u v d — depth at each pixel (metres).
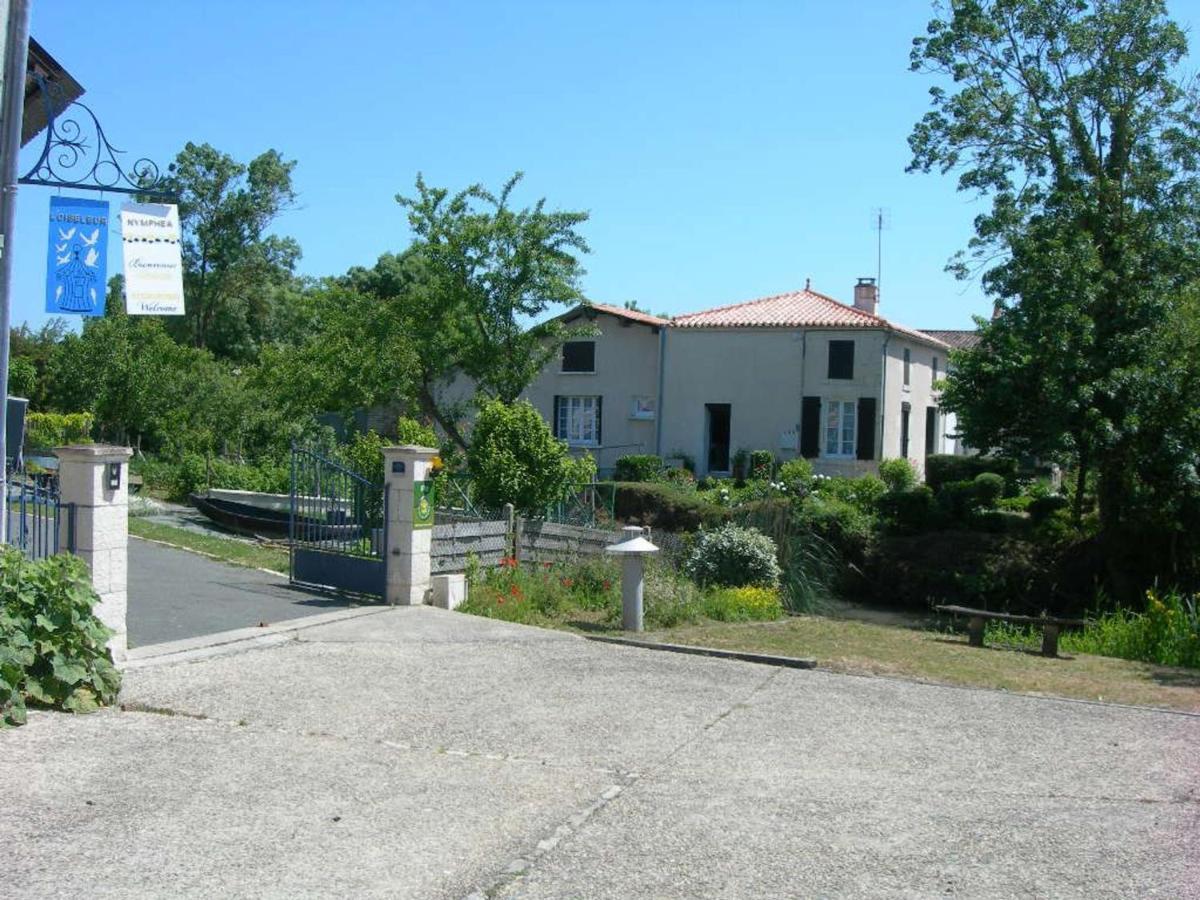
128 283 7.54
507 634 10.09
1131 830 5.50
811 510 19.84
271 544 16.75
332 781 5.78
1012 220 18.81
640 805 5.64
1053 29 18.64
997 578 18.47
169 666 8.16
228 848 4.78
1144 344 17.72
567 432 34.03
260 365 31.05
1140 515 17.97
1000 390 18.59
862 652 10.72
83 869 4.46
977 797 5.98
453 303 24.41
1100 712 8.17
